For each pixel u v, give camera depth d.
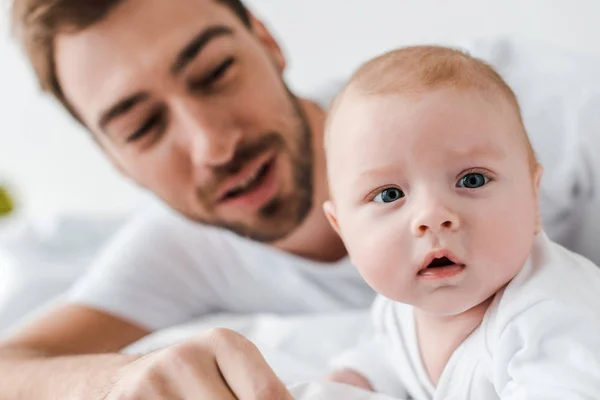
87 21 0.98
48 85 1.11
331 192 0.68
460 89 0.59
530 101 1.05
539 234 0.65
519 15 1.65
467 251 0.56
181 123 1.03
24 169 2.54
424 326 0.67
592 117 0.98
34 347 1.09
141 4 0.98
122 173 1.16
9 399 0.85
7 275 1.77
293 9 1.96
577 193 0.98
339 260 1.17
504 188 0.58
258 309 1.32
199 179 1.06
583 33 1.54
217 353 0.55
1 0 2.32
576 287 0.58
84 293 1.23
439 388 0.64
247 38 1.06
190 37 1.00
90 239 1.96
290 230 1.12
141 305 1.25
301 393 0.66
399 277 0.58
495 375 0.58
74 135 2.44
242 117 1.04
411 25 1.83
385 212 0.59
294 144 1.09
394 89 0.61
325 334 1.05
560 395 0.51
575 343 0.54
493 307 0.60
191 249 1.29
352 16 1.90
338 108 0.67
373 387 0.75
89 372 0.77
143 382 0.57
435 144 0.57
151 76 0.99
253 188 1.08
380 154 0.59
